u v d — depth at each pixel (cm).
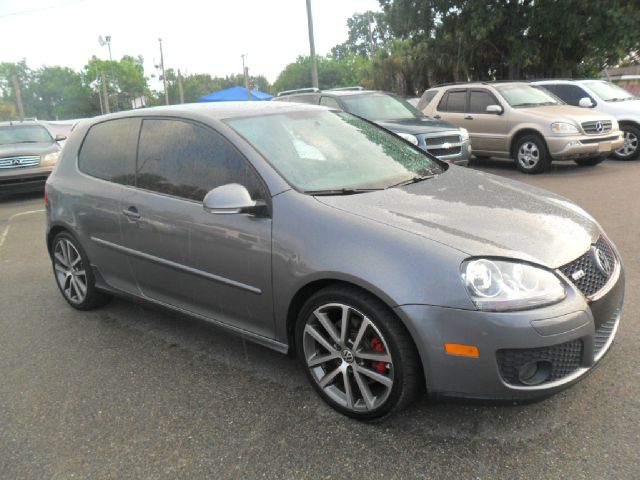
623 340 356
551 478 242
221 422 300
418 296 255
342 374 293
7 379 364
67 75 9488
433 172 379
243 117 364
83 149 454
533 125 1035
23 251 701
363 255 271
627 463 247
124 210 392
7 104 8138
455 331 250
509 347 246
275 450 274
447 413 294
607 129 1035
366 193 318
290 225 300
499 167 1162
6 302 512
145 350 394
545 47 1902
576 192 850
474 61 2062
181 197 359
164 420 306
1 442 295
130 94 8775
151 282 390
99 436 296
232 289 332
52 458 280
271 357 372
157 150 383
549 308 250
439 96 1224
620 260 323
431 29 2011
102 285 443
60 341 418
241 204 302
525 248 265
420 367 268
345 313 282
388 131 437
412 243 265
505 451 261
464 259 254
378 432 282
